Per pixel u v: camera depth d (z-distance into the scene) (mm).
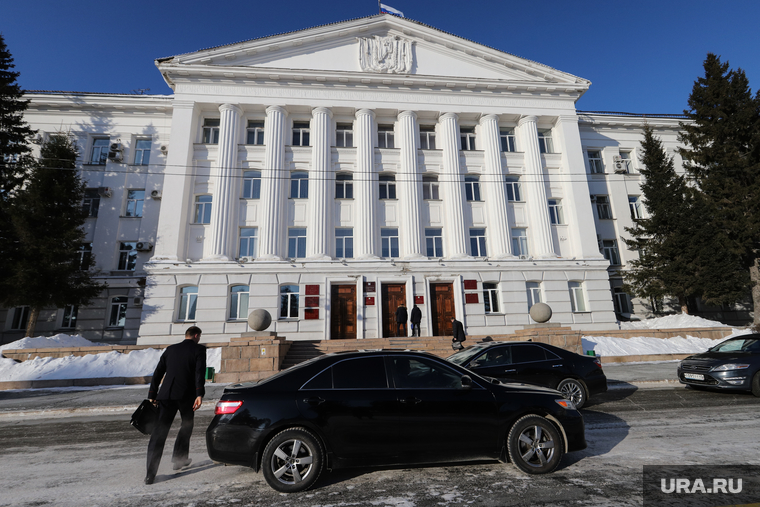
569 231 23875
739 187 21203
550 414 4820
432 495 4082
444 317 21359
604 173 27438
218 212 21016
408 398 4574
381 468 4945
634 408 8453
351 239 22375
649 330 18891
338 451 4355
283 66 23203
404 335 20672
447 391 4707
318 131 22781
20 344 16047
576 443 4832
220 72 22234
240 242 21625
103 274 22125
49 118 23859
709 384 9547
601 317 21859
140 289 21969
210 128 23094
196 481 4742
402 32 24391
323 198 21938
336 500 4031
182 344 5270
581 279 22406
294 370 4750
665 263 21984
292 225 21953
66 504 4152
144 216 22953
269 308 20031
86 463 5594
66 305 19234
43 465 5516
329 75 22953
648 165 23734
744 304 26500
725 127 22281
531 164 24156
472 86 24266
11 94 20094
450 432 4547
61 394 11867
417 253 21938
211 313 19562
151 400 5020
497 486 4270
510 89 24750
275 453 4277
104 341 21344
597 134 28047
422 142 24625
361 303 20594
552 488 4180
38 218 18609
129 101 24078
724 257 20578
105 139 24375
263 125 23562
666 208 21906
